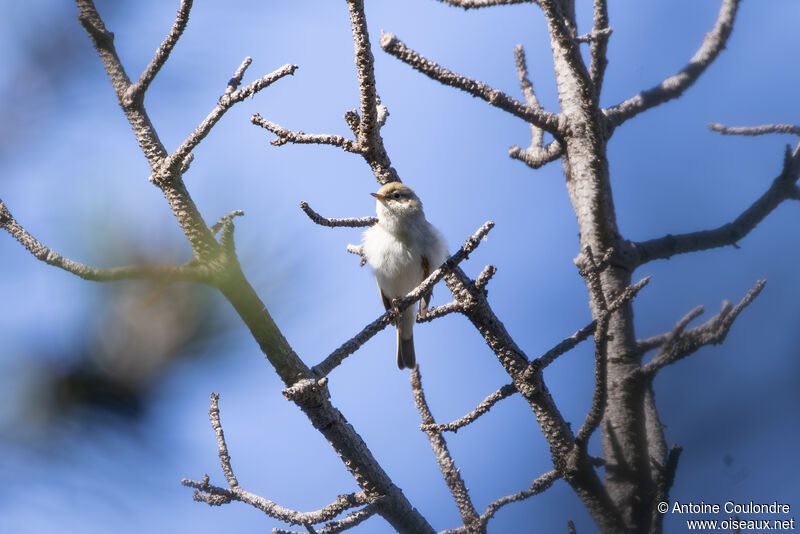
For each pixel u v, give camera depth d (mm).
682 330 6594
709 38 8711
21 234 4031
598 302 6328
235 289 4461
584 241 8430
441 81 8289
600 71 8531
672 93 8594
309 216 6805
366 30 6863
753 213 7449
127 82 6129
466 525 7168
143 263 3230
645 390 7496
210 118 5730
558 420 7543
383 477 7129
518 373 7645
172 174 5734
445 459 7531
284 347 6426
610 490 7270
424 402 7895
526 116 8789
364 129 7516
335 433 6961
